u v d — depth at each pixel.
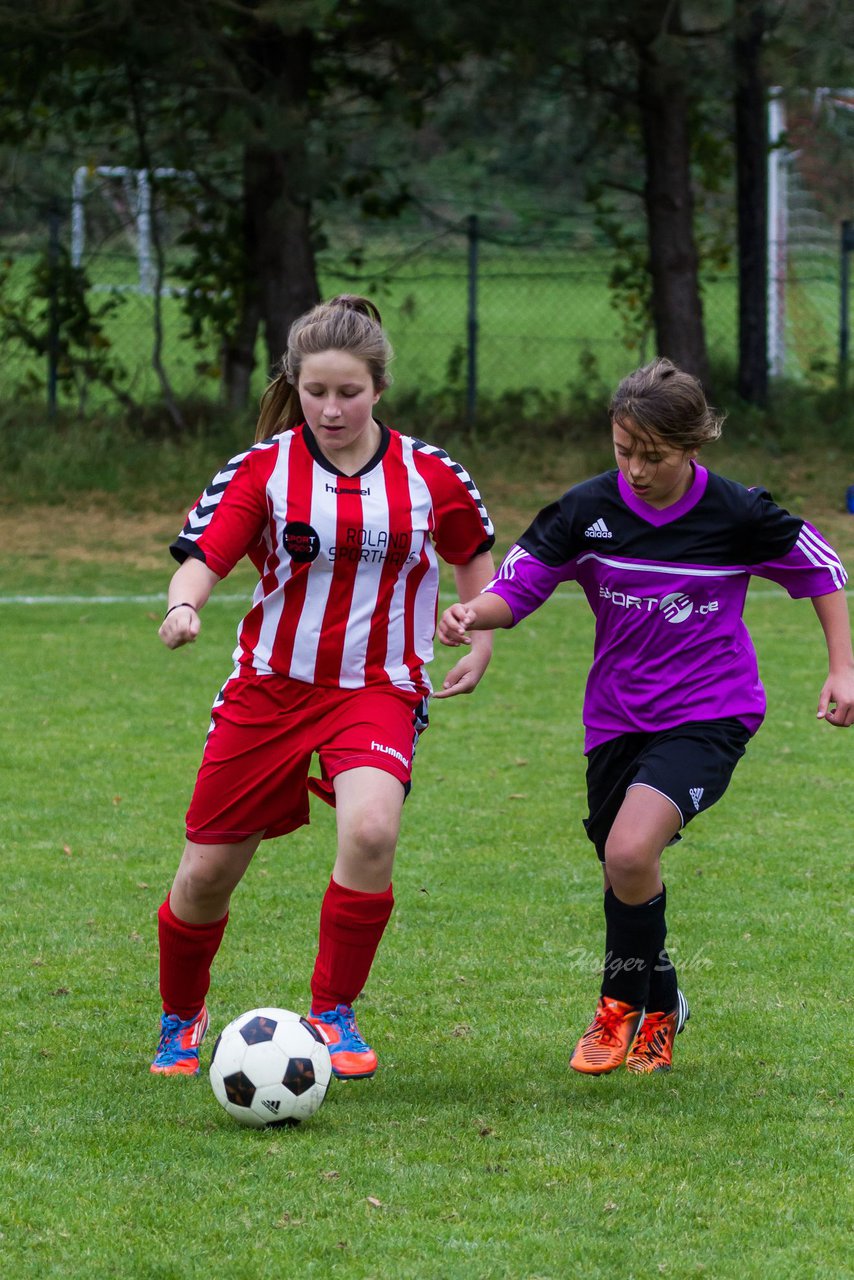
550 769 26.86
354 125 63.41
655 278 66.06
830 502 58.34
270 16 49.34
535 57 58.22
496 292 112.56
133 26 52.88
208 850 13.80
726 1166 12.17
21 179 66.44
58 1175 11.99
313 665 13.69
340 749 13.56
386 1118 13.21
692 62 58.66
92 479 57.91
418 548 13.81
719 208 76.94
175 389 73.44
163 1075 14.29
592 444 66.50
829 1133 12.86
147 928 18.64
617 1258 10.65
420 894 20.06
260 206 62.31
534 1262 10.59
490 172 80.31
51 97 61.97
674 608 14.10
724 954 17.81
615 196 83.31
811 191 94.44
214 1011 15.91
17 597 44.03
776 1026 15.59
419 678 14.20
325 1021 13.67
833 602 14.38
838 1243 10.91
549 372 87.12
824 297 91.12
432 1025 15.61
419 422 67.56
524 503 57.50
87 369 66.31
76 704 31.34
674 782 13.66
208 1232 11.03
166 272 76.31
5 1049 14.87
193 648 37.44
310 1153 12.40
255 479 13.72
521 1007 16.11
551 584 14.45
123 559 49.66
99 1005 16.14
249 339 67.62
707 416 13.53
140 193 69.50
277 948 17.92
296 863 21.59
